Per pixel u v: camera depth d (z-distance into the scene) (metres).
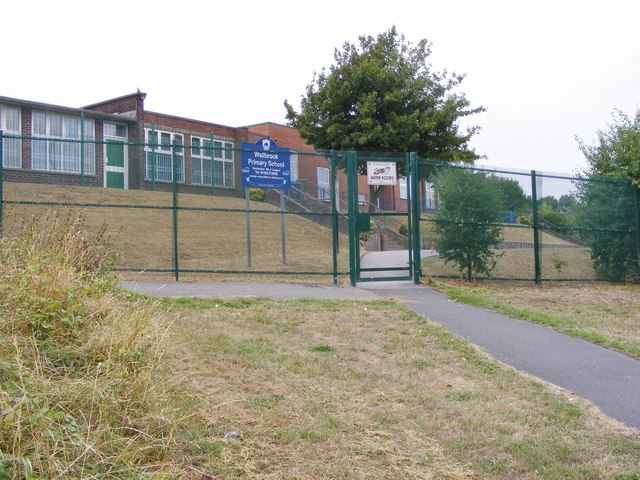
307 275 12.90
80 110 23.84
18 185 19.17
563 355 7.36
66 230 8.20
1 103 21.98
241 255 15.16
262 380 5.85
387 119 27.27
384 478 4.17
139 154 25.77
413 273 12.36
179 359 6.01
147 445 4.05
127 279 10.98
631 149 15.80
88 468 3.57
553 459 4.55
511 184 13.81
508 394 5.92
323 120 27.84
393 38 29.17
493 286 13.02
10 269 6.12
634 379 6.52
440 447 4.70
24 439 3.52
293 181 26.09
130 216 17.52
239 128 30.47
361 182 21.84
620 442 4.89
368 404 5.48
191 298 9.09
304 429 4.81
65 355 4.92
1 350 4.55
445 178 13.17
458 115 28.16
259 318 8.25
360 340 7.55
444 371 6.56
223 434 4.61
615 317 10.50
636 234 15.18
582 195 14.78
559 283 14.10
